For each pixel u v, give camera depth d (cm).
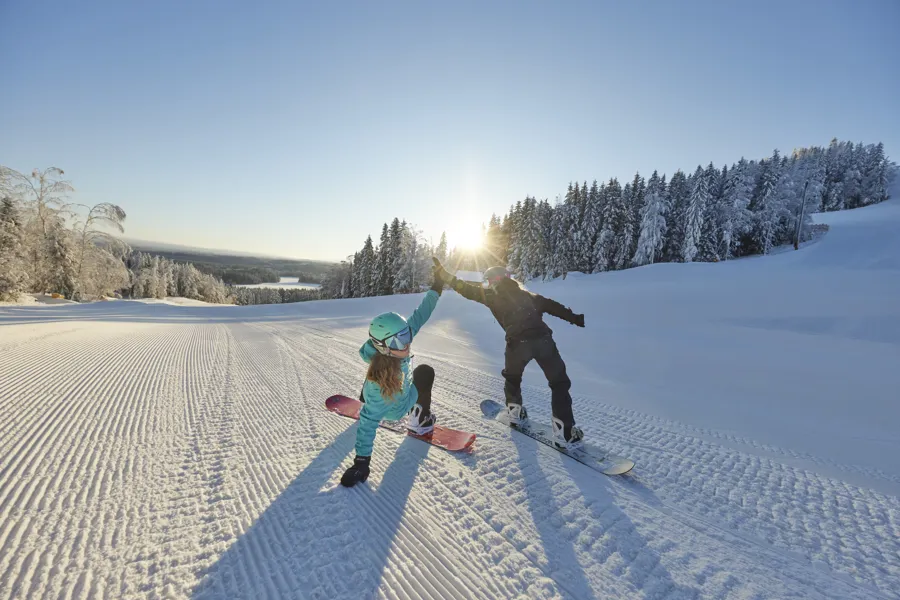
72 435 316
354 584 177
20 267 3148
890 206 6128
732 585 185
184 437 325
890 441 392
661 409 480
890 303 1134
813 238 4544
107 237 3984
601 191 5088
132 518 214
